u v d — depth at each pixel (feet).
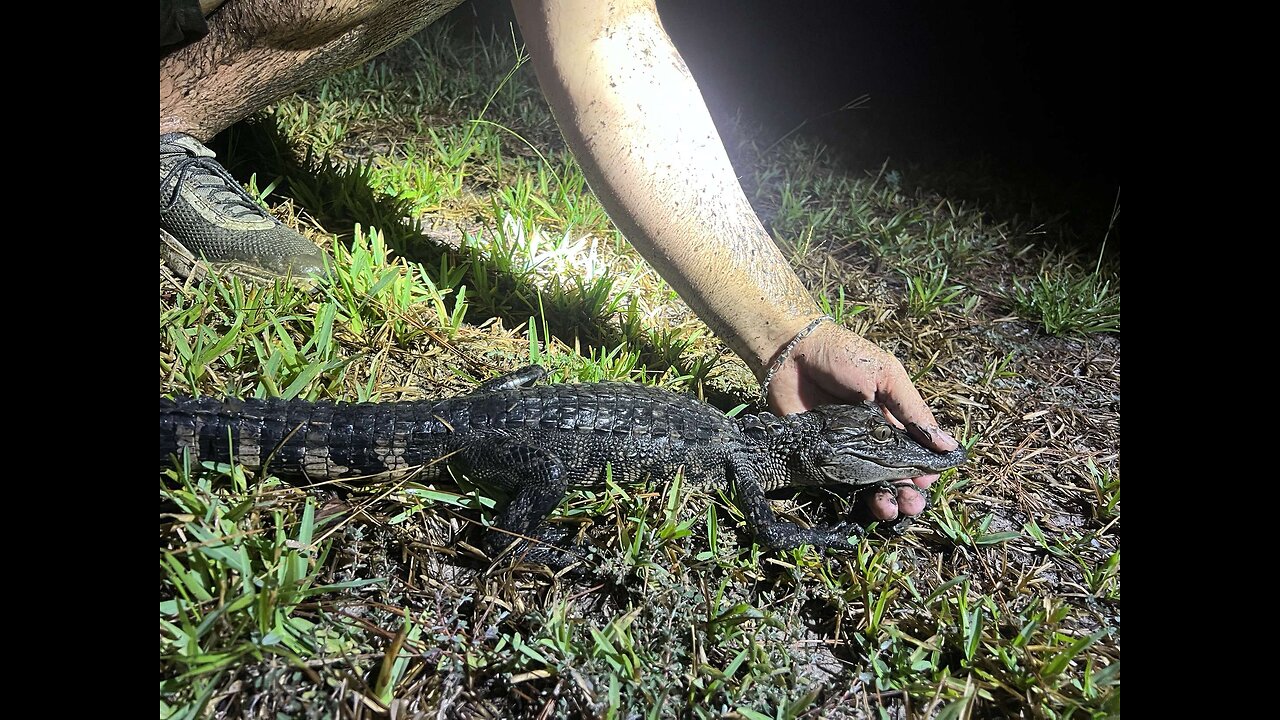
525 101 4.13
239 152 2.97
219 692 1.34
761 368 2.17
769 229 3.54
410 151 3.32
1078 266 3.72
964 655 1.68
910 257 3.55
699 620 1.64
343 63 2.43
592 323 2.53
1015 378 2.82
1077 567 2.01
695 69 5.31
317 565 1.53
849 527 1.99
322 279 2.35
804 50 6.01
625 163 1.95
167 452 1.67
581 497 1.91
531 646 1.53
